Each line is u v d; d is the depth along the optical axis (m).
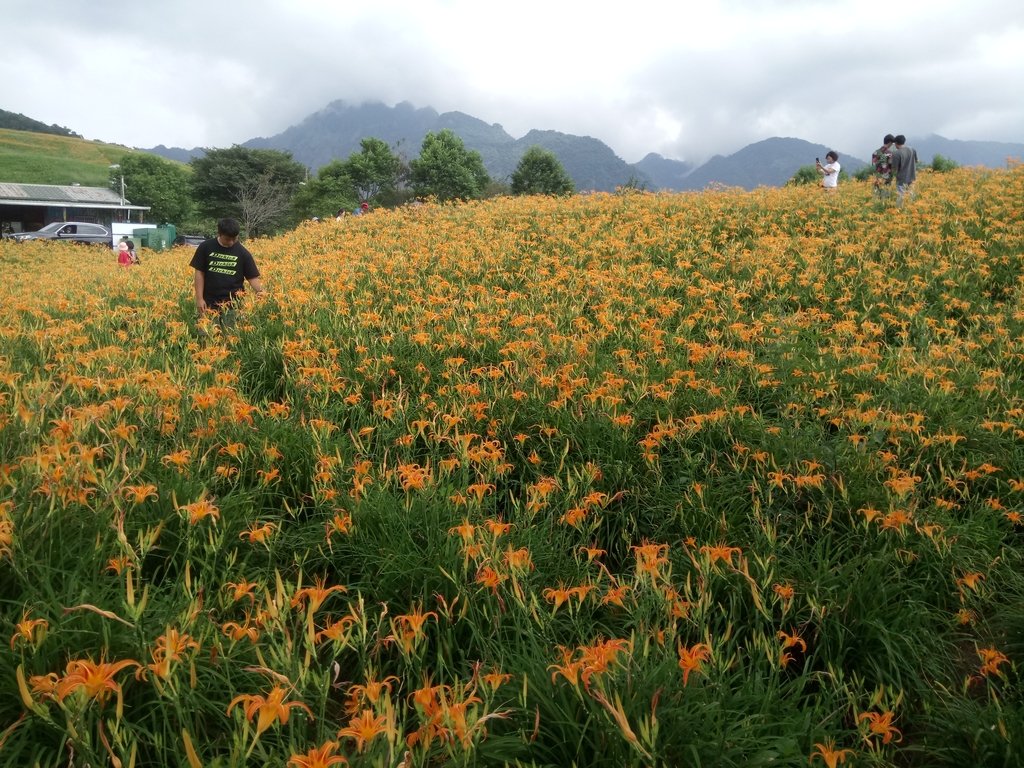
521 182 56.94
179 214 64.94
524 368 4.74
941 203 10.83
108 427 3.36
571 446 3.97
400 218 14.62
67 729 1.56
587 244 9.80
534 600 2.32
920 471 3.83
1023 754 2.01
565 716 1.96
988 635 2.80
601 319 5.80
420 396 4.47
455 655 2.53
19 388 3.85
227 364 5.38
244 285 6.96
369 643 2.39
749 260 8.09
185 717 1.86
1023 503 3.56
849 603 2.70
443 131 58.28
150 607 2.33
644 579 2.39
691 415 4.12
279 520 3.20
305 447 3.65
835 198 12.12
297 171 56.88
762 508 3.43
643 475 3.75
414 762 1.65
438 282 7.87
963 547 3.12
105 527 2.58
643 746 1.74
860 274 7.50
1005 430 3.98
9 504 2.40
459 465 3.52
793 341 5.78
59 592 2.33
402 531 2.92
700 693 2.05
